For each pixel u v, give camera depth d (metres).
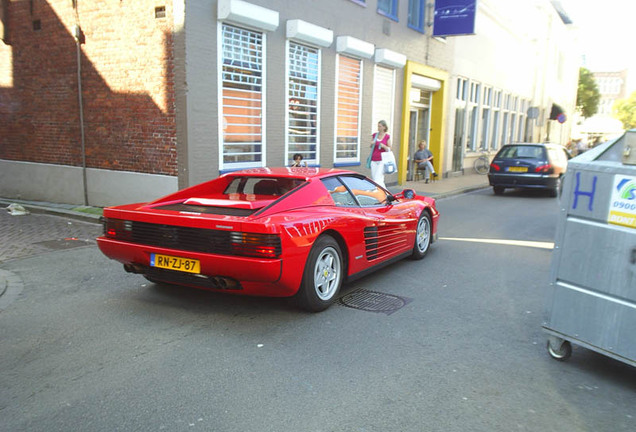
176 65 8.31
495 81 23.16
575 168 3.35
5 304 4.67
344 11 11.86
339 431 2.68
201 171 8.72
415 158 16.84
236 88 9.23
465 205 12.32
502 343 3.93
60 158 10.38
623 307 3.14
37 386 3.14
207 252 4.06
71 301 4.78
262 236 3.87
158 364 3.47
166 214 4.27
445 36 15.97
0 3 10.38
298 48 10.59
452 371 3.42
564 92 38.72
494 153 24.16
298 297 4.37
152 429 2.69
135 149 9.15
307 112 11.12
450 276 5.88
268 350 3.71
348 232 4.77
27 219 9.01
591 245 3.29
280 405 2.94
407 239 6.08
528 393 3.14
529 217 10.52
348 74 12.42
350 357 3.61
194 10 8.25
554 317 3.55
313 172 5.23
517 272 6.11
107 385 3.16
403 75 15.06
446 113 18.22
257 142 9.84
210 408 2.90
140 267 4.56
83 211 9.39
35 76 10.37
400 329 4.18
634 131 3.04
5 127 11.16
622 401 3.08
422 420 2.80
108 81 9.27
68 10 9.52
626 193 3.08
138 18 8.65
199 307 4.64
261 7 9.10
